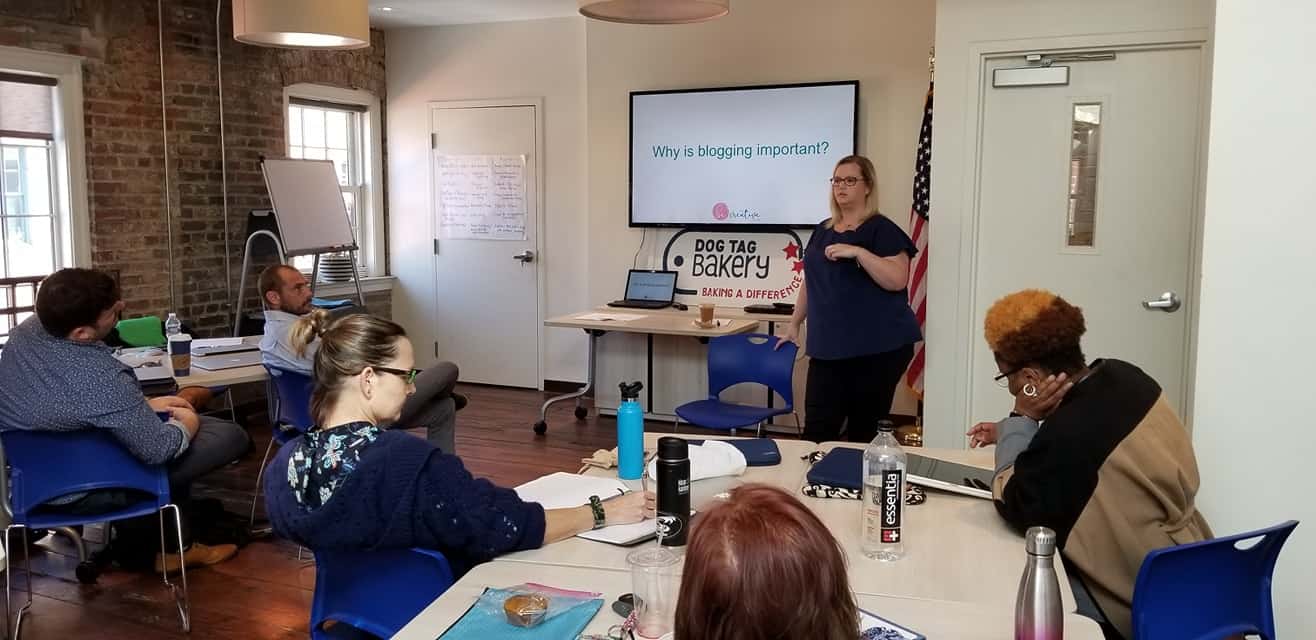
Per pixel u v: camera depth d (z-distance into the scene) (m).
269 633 3.24
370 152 7.36
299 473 1.86
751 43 5.97
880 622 1.60
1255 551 1.81
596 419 6.34
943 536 2.06
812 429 3.80
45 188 5.23
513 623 1.62
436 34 7.19
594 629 1.61
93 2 5.30
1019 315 2.12
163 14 5.67
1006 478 2.13
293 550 3.99
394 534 1.82
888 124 5.68
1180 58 3.63
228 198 6.13
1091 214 3.82
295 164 6.28
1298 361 2.54
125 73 5.50
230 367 3.99
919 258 5.23
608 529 2.10
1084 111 3.78
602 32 6.37
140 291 5.66
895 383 3.76
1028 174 3.87
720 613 1.00
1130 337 3.83
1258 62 2.51
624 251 6.50
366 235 7.43
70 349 3.04
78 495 3.11
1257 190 2.54
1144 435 1.98
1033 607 1.42
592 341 6.32
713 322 5.43
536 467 5.21
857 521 2.15
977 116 3.88
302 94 6.69
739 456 2.51
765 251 6.07
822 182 5.84
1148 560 1.68
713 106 6.04
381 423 1.99
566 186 6.89
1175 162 3.69
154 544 3.77
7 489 3.02
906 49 5.59
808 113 5.81
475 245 7.27
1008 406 3.98
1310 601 2.58
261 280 4.08
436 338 7.52
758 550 1.00
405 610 1.92
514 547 1.95
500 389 7.27
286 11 3.45
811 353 3.78
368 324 1.95
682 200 6.21
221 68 6.02
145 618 3.33
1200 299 2.63
